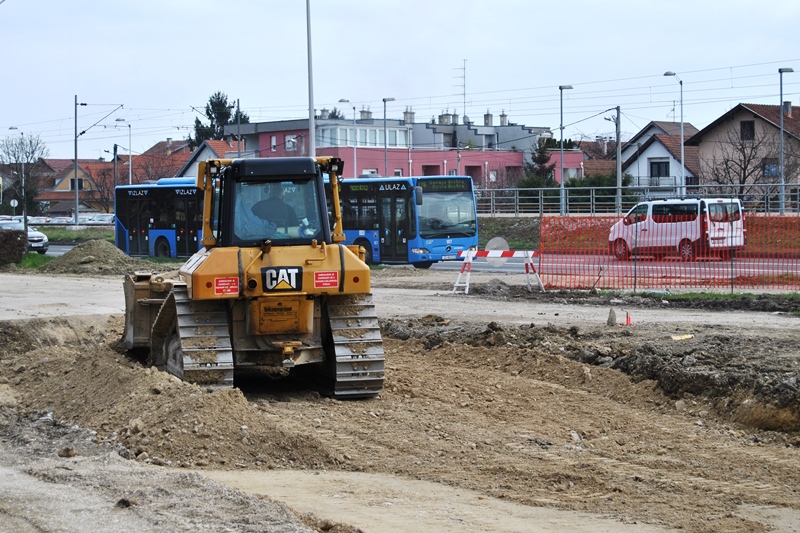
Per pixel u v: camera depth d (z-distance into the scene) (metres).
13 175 85.94
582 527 7.18
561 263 28.91
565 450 9.75
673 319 17.89
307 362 12.06
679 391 11.92
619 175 46.81
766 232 28.73
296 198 11.98
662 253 28.89
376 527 6.98
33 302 22.17
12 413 11.40
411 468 8.95
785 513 7.75
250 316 11.66
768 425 10.62
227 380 11.38
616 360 13.32
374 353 11.85
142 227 39.03
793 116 57.69
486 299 22.17
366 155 69.50
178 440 9.37
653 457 9.58
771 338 14.15
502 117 94.75
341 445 9.71
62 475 8.03
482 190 52.53
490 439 10.09
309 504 7.63
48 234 60.69
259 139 76.12
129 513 6.82
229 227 11.75
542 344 14.64
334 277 11.73
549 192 52.44
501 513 7.50
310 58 33.31
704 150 57.88
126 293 14.73
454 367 14.35
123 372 11.55
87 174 96.19
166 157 97.50
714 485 8.57
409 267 32.88
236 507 6.99
